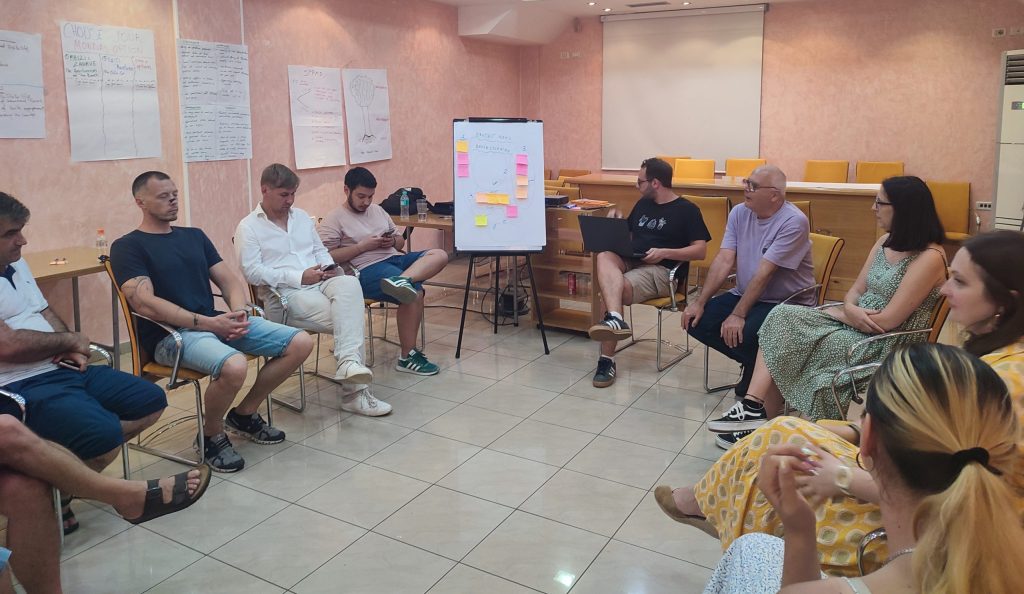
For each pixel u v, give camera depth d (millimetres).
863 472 1603
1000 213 6812
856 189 5523
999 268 1772
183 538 2613
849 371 2736
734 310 3666
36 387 2521
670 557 2482
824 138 8266
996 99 7434
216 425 3156
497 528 2666
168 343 3105
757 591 1328
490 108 9031
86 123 4438
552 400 3887
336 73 6598
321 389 4043
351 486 2982
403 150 7543
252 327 3324
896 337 2873
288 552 2523
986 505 887
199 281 3311
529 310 5504
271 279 3725
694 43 8711
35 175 4215
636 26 8969
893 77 7840
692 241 4336
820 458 1642
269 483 3012
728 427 3137
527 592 2293
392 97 7309
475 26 8109
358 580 2363
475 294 6176
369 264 4453
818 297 3688
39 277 3508
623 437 3434
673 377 4234
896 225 2889
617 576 2375
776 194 3568
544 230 4613
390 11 7164
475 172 4551
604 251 4262
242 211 5652
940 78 7637
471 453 3273
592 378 4215
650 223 4418
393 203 5566
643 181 4402
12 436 2076
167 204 3191
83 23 4375
